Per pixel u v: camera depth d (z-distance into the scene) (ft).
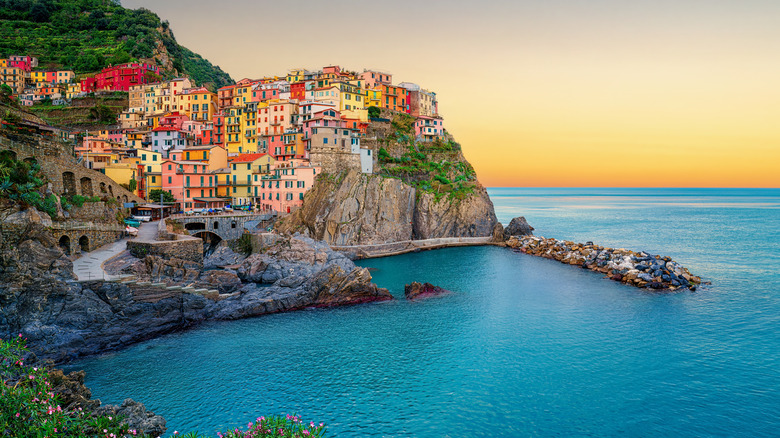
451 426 148.66
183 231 353.51
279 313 248.32
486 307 261.85
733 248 474.08
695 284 308.81
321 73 638.94
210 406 157.17
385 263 386.73
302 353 199.00
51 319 191.01
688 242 521.24
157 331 215.31
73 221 256.52
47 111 622.95
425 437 142.92
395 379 177.47
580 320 241.35
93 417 118.32
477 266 374.63
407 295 280.72
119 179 424.05
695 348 205.46
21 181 220.84
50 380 132.77
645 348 205.77
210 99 596.29
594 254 376.07
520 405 160.66
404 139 555.69
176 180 445.78
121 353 195.62
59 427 91.30
